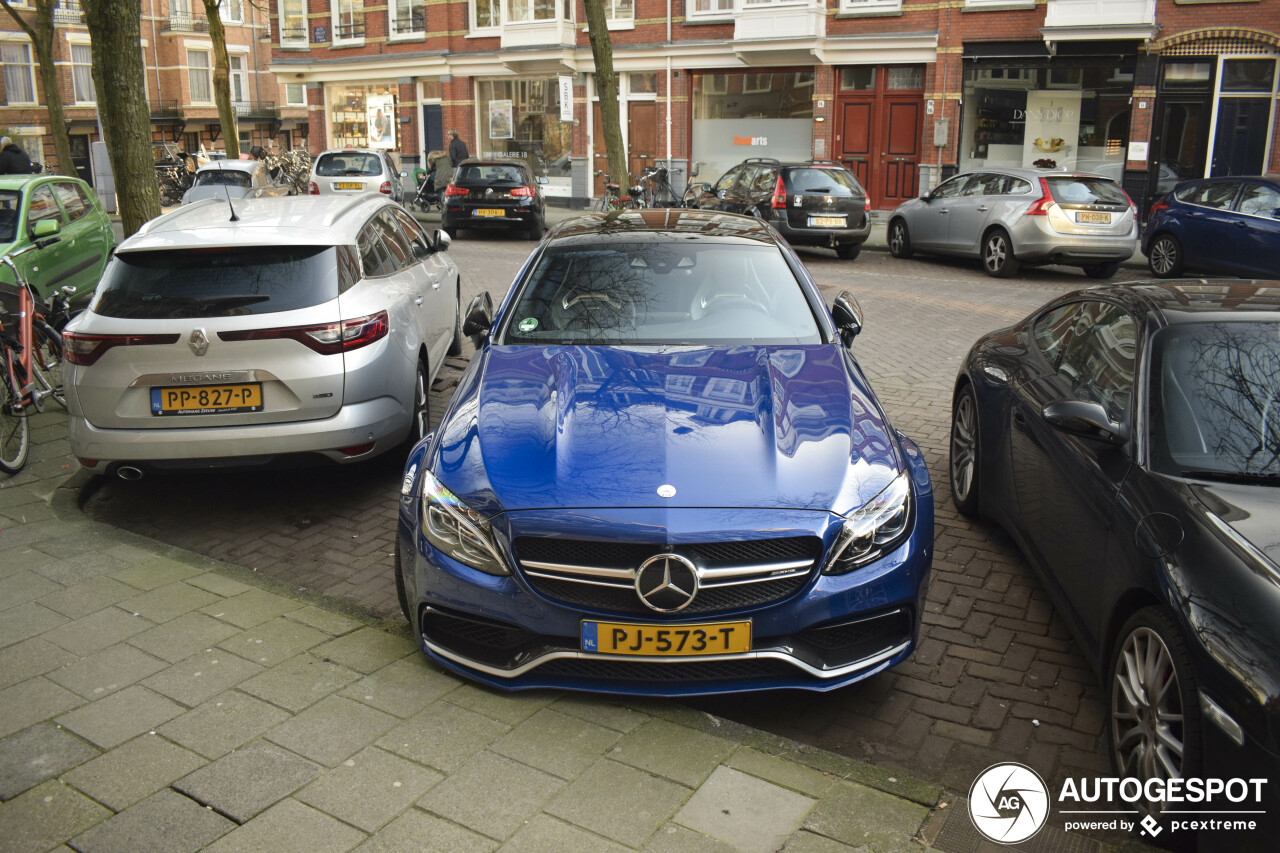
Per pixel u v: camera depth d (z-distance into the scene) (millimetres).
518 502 3242
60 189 10266
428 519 3406
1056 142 20672
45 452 6297
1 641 3746
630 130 26547
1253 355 3404
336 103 32312
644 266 4793
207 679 3469
